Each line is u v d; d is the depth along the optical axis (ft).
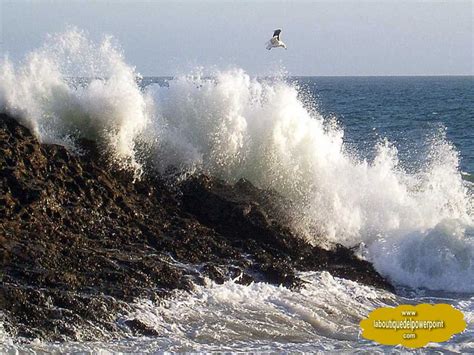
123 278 56.13
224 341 52.60
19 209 59.21
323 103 368.48
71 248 57.93
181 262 61.11
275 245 67.36
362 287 65.31
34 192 60.70
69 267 55.72
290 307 58.39
